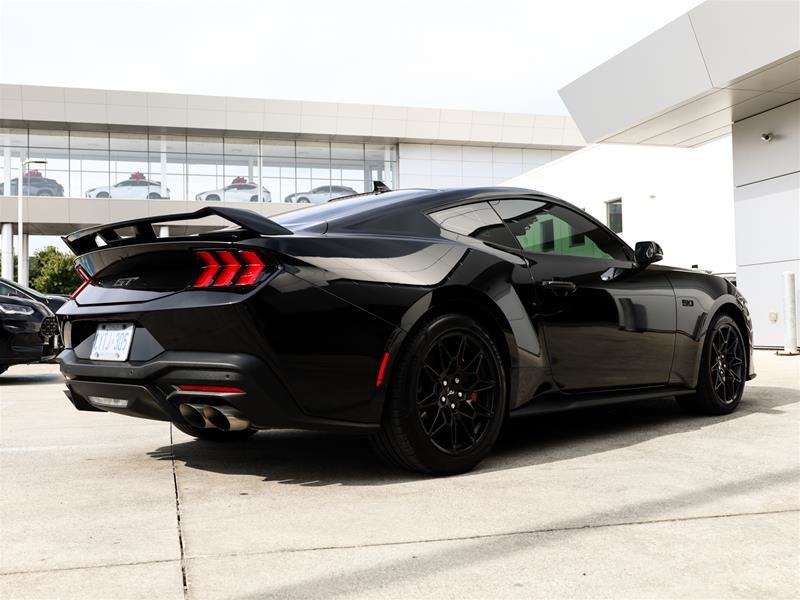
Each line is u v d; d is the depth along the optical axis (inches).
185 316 92.7
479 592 60.9
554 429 139.8
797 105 358.0
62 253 1418.6
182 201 1109.7
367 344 95.0
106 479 103.6
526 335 111.9
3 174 1073.5
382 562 68.1
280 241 92.6
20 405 197.5
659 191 550.3
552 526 78.5
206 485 99.6
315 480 101.8
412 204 111.0
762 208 378.6
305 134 1165.1
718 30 324.5
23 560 69.2
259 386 89.7
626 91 388.2
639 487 94.3
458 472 104.0
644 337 132.8
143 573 65.6
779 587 61.4
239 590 61.6
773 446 119.6
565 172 689.0
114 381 101.3
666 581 62.9
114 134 1110.4
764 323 377.1
